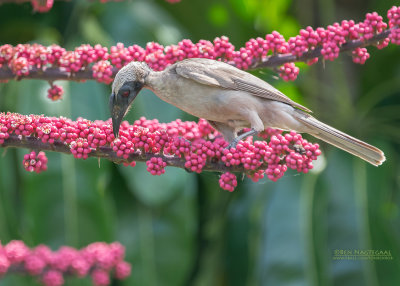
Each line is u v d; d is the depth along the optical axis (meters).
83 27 12.98
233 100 8.09
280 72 8.11
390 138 13.84
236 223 12.68
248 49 8.01
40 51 7.80
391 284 11.77
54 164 11.18
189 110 8.38
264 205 12.23
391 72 14.34
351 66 15.02
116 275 9.65
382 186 12.59
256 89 8.17
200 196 13.80
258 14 15.01
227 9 14.71
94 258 9.40
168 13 14.84
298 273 11.35
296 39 7.88
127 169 11.65
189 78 8.11
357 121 13.96
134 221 12.11
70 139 6.89
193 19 14.91
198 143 7.09
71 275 9.30
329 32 7.75
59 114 11.40
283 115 8.22
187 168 6.93
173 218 12.13
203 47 8.29
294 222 11.77
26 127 6.88
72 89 11.62
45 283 9.10
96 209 11.19
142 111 11.82
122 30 12.95
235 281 12.51
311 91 13.95
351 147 8.10
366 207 12.27
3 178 11.73
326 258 11.81
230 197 13.73
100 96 11.77
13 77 7.86
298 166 6.64
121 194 12.23
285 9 15.16
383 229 12.15
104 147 6.95
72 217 11.08
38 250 9.17
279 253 11.58
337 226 12.19
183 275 12.00
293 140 6.73
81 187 11.20
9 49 7.82
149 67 8.38
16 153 12.27
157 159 6.88
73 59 7.86
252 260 12.15
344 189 12.45
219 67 8.15
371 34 7.61
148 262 11.94
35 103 11.35
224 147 7.39
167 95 8.31
